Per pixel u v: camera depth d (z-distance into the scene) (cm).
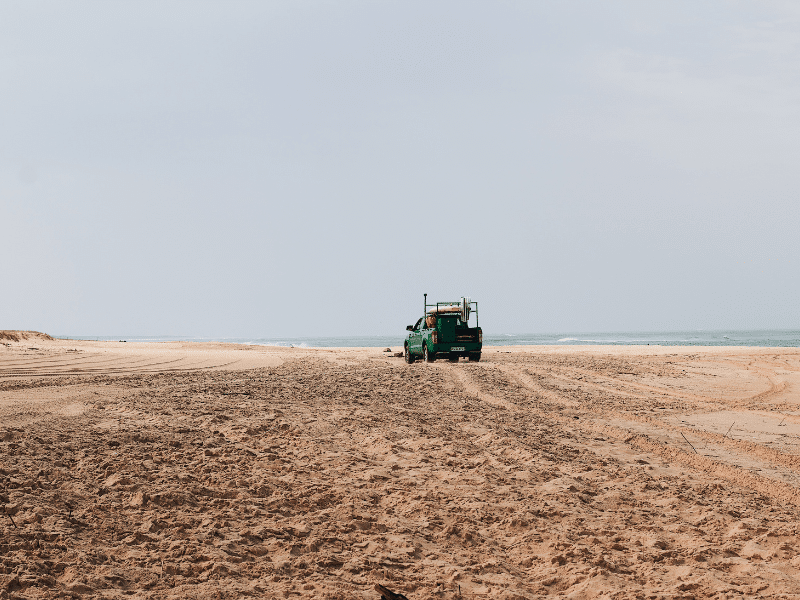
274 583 497
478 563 555
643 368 2688
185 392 1614
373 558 554
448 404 1515
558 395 1719
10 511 607
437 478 820
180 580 491
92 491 697
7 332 5325
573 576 526
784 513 696
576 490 780
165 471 782
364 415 1277
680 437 1141
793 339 11794
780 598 484
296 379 2034
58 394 1562
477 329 2994
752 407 1559
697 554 572
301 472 829
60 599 441
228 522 621
